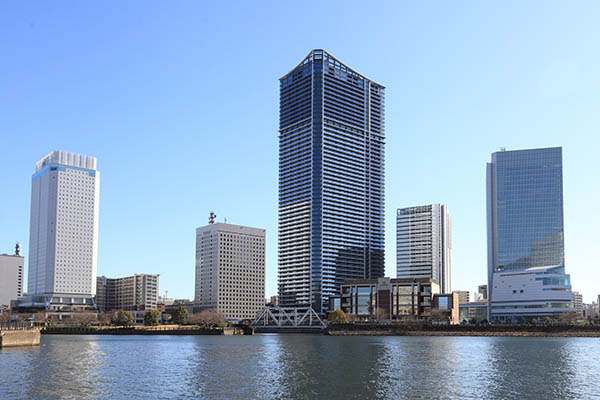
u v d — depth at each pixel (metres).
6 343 197.25
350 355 173.25
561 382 112.50
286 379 116.00
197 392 100.12
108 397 95.19
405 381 112.88
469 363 147.38
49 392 99.56
